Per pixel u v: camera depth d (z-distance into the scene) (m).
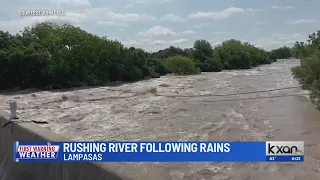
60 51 47.12
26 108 27.20
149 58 67.06
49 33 50.56
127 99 31.39
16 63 41.88
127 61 54.16
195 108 25.14
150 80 54.25
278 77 53.44
